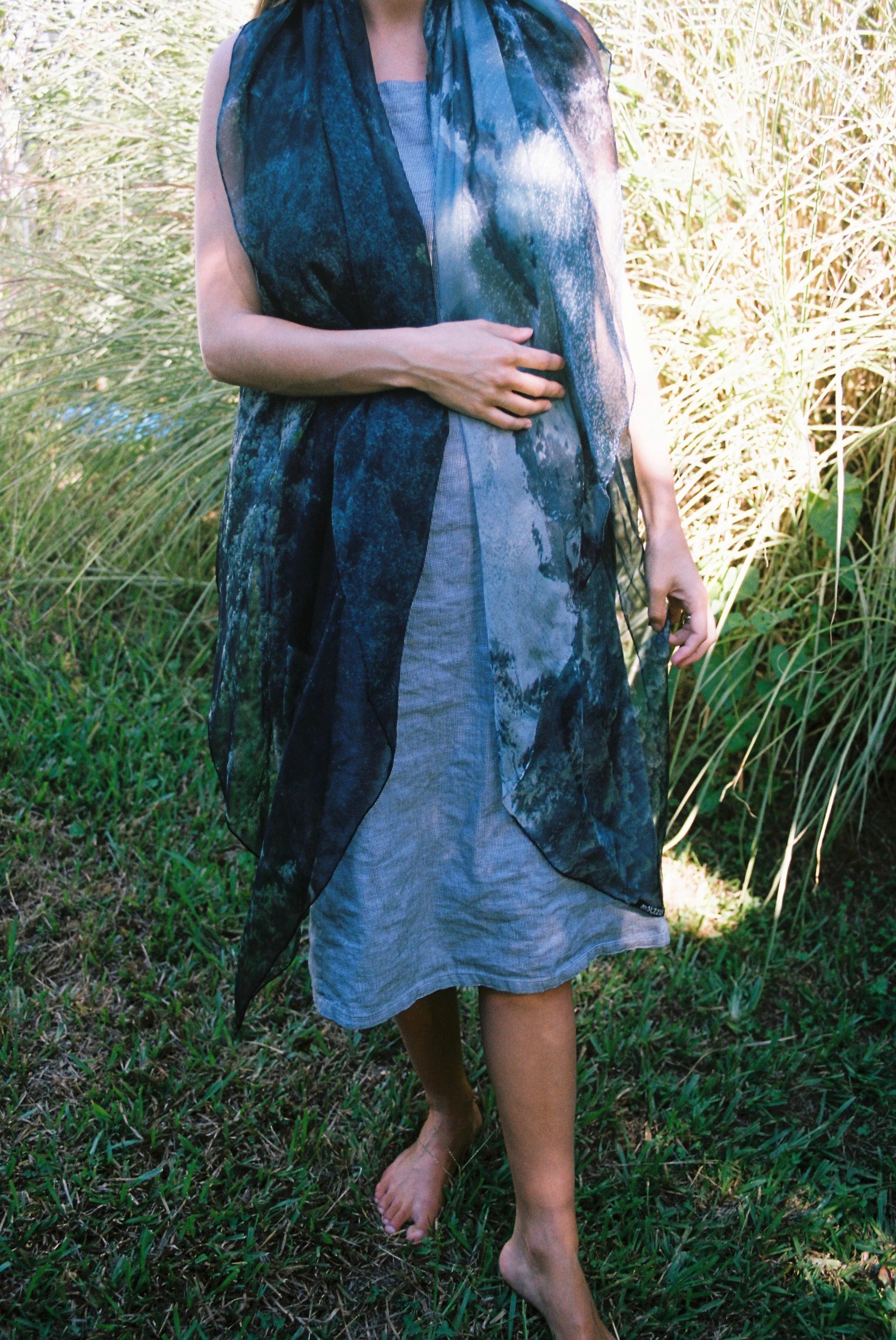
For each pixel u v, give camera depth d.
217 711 1.32
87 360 3.00
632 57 2.30
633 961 1.93
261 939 1.25
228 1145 1.52
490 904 1.22
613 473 1.27
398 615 1.12
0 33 2.82
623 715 1.28
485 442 1.13
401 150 1.14
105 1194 1.43
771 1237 1.45
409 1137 1.58
